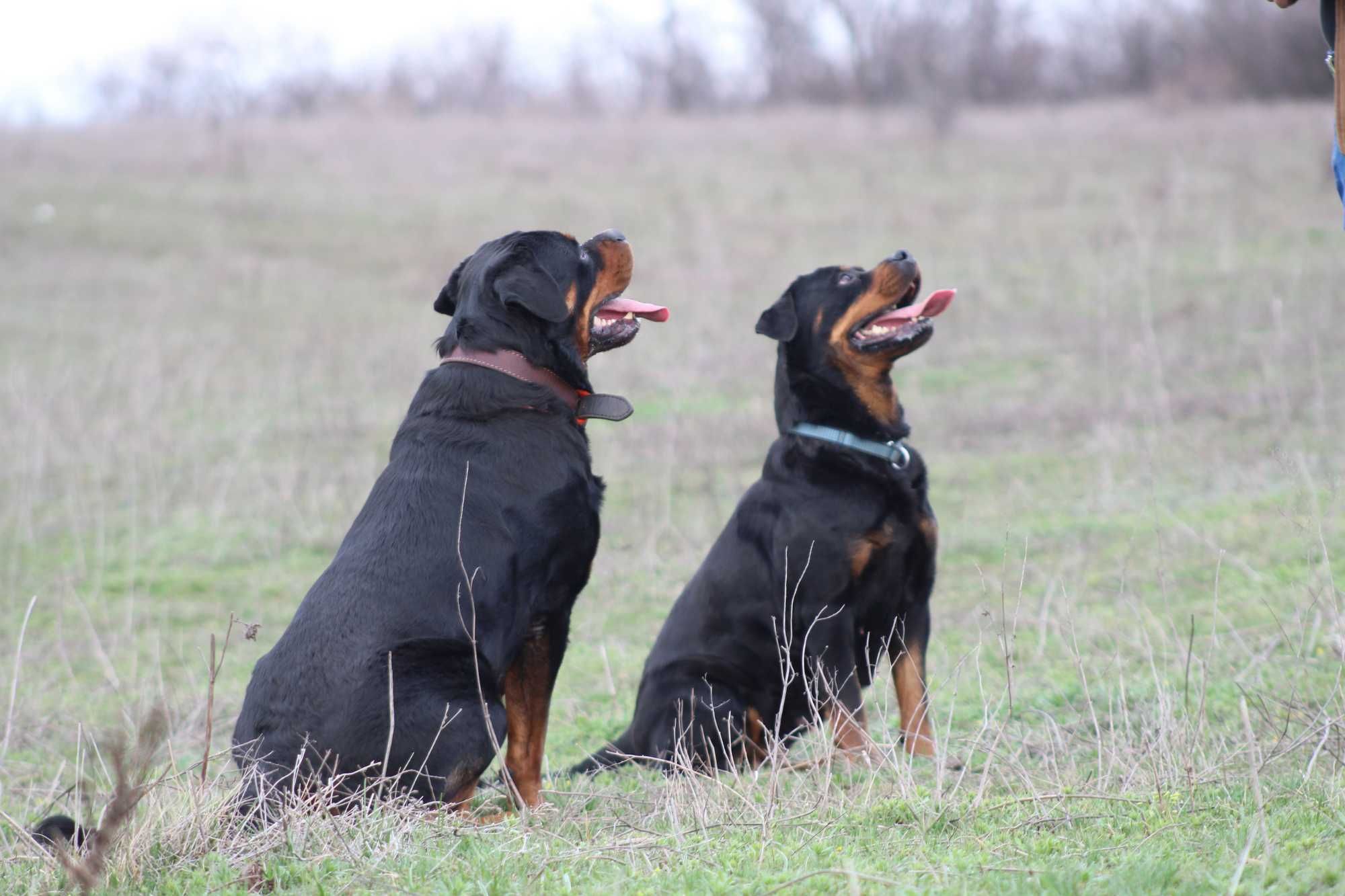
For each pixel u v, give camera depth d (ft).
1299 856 12.75
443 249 98.12
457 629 17.38
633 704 27.45
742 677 22.59
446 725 16.85
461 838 15.40
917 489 21.94
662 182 117.08
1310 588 24.88
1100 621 28.02
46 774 23.08
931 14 180.55
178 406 60.70
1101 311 61.05
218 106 175.52
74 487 48.24
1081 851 13.83
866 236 90.68
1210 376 52.49
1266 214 84.33
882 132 136.87
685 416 54.44
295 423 57.31
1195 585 30.14
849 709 21.04
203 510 45.85
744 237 92.99
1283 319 59.82
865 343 21.77
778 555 21.88
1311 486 26.76
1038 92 178.91
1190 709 21.31
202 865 14.66
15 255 96.17
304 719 16.81
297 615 17.66
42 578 40.24
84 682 30.63
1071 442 46.29
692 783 17.43
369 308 83.30
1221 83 147.95
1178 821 14.69
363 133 153.48
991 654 27.71
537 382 19.36
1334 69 16.93
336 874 14.16
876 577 21.70
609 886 13.37
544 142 143.13
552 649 19.04
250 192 119.96
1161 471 40.83
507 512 18.22
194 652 33.27
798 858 13.98
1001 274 76.64
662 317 21.13
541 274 19.33
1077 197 96.68
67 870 14.17
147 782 17.78
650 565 36.78
